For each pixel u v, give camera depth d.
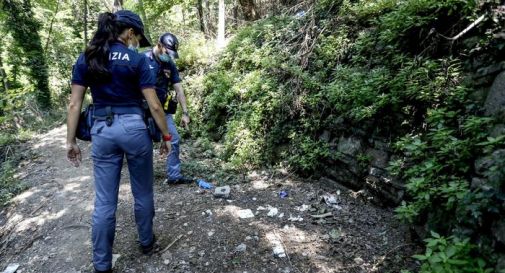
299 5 6.92
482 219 2.47
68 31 16.41
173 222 3.66
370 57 4.43
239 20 10.26
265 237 3.35
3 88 12.37
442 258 2.25
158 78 4.05
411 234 3.21
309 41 5.60
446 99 3.26
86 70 2.58
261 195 4.29
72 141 2.75
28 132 8.88
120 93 2.64
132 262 3.07
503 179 2.34
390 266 2.91
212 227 3.54
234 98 6.27
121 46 2.64
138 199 2.96
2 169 6.28
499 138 2.50
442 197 2.92
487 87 3.03
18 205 4.73
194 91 7.48
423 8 3.69
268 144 5.17
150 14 12.91
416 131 3.55
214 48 8.60
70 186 5.08
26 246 3.66
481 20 3.15
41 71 13.51
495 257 2.31
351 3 5.33
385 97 3.70
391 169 3.54
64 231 3.81
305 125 4.76
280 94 5.20
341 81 4.49
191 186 4.58
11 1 12.83
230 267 2.96
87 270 3.08
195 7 12.99
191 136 6.98
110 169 2.74
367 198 3.97
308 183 4.55
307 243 3.26
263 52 6.37
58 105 14.10
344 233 3.41
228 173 4.99
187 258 3.09
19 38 13.02
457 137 3.09
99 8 17.39
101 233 2.75
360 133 4.15
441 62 3.46
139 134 2.70
